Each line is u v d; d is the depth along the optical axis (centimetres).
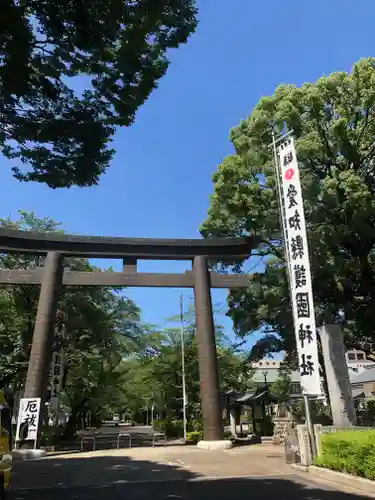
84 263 3192
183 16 851
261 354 2708
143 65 877
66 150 957
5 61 778
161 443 2700
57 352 2822
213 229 2494
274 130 1895
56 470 1483
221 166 2050
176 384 3681
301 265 1402
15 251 2327
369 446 1018
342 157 1872
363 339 2447
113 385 3697
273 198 1875
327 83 1844
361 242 1897
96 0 730
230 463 1527
